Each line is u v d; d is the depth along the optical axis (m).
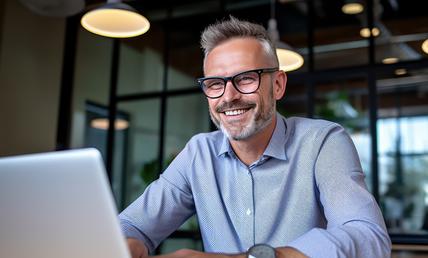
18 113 3.90
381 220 0.89
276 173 1.13
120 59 4.90
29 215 0.57
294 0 4.49
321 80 4.31
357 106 6.92
